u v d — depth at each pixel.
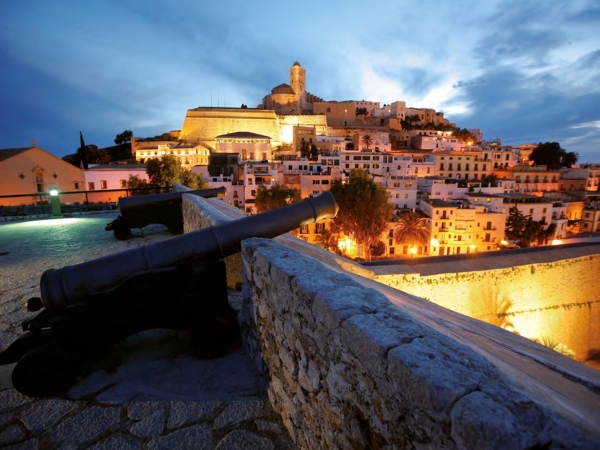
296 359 2.20
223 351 3.48
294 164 52.25
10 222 11.40
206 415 2.63
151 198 8.68
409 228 40.25
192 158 65.38
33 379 2.80
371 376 1.37
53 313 3.04
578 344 12.07
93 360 3.28
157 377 3.12
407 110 100.19
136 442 2.39
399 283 9.30
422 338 1.32
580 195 58.31
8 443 2.41
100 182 43.12
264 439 2.39
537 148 73.25
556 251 12.05
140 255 3.31
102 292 3.12
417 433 1.13
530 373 1.35
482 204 44.53
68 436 2.46
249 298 3.26
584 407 1.07
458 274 10.01
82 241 8.23
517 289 10.93
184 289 3.30
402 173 57.72
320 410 1.91
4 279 5.54
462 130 89.62
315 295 1.85
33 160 36.91
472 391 0.99
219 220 4.20
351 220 34.06
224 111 80.56
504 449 0.84
